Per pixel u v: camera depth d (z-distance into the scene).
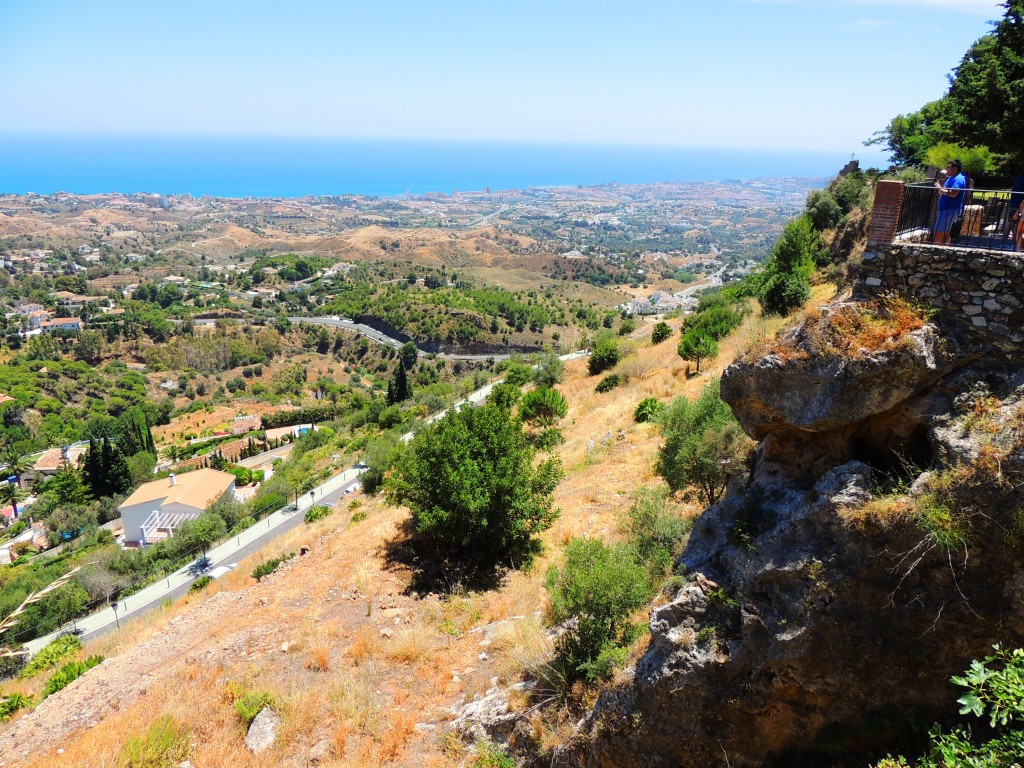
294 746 9.45
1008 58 13.12
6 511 58.09
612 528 14.29
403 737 9.38
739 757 6.70
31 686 18.16
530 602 12.35
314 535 24.45
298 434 87.88
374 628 12.61
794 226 28.12
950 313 6.38
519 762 8.27
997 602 5.55
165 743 9.66
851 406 6.46
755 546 6.71
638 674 7.17
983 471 5.56
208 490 53.22
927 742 5.79
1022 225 7.12
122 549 44.50
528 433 26.92
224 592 17.77
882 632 5.97
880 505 5.93
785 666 6.28
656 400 22.05
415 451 16.45
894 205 6.79
